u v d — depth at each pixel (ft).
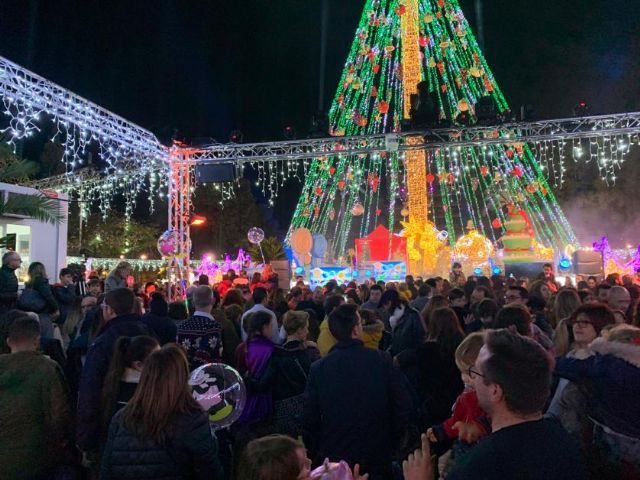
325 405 12.07
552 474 5.93
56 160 77.92
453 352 14.17
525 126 48.19
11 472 11.80
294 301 31.65
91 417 12.56
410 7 92.89
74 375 18.43
